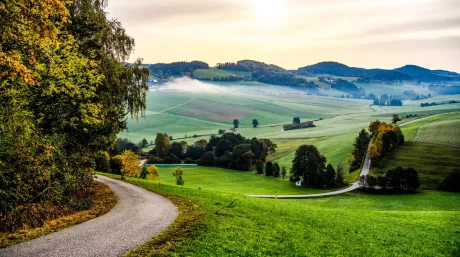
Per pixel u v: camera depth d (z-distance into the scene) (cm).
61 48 2942
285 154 19988
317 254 2092
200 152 19700
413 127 19338
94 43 3606
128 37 4125
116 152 15338
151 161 18462
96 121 3322
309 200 10750
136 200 3553
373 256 2222
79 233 2142
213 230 2277
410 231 3225
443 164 13538
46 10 2028
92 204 3262
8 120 2409
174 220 2512
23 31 2053
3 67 2062
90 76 3197
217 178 14900
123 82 4250
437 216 4309
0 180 2281
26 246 1853
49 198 2714
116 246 1878
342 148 18388
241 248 1966
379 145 14888
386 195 11231
